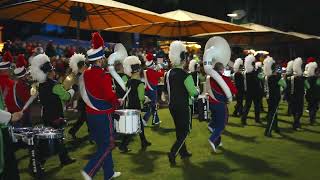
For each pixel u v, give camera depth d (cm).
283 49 2706
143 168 610
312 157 656
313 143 767
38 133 506
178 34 1359
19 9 890
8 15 939
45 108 593
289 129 923
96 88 490
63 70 1113
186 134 621
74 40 2106
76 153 721
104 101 495
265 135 842
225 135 855
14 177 383
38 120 995
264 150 712
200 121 1051
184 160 652
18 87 642
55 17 986
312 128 936
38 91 604
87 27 1088
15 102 638
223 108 689
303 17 3278
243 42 1773
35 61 598
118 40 2522
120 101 534
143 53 1773
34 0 827
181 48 617
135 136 870
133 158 673
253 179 540
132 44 2478
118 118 552
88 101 496
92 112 495
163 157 677
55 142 510
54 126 590
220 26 1271
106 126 497
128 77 727
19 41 1539
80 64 726
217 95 686
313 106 1006
